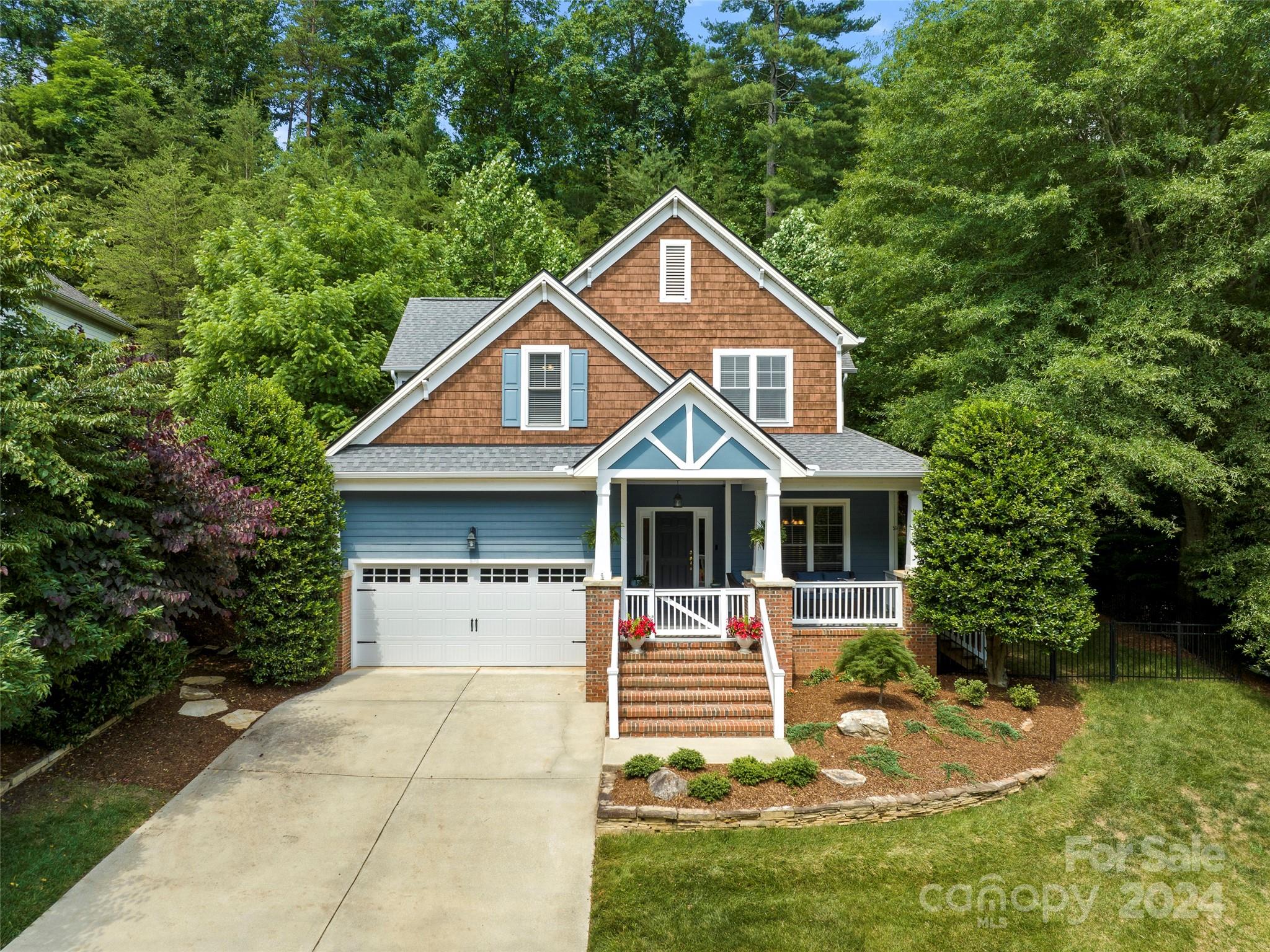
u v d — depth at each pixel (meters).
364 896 7.27
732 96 34.72
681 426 12.67
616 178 36.75
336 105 44.34
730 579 15.59
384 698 12.38
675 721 11.03
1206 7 13.25
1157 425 14.02
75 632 7.97
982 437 12.54
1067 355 15.23
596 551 12.89
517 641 14.38
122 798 8.72
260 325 18.05
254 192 32.44
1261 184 13.34
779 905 7.46
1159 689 13.20
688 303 16.95
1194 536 16.80
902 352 21.23
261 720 11.29
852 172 26.33
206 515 9.78
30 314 8.66
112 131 34.88
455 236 28.80
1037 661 14.27
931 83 18.19
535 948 6.68
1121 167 15.05
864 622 13.42
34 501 8.09
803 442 15.91
